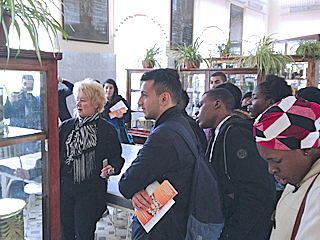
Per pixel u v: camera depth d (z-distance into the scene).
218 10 8.52
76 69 5.02
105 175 2.11
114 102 4.15
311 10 10.59
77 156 2.00
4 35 1.16
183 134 1.38
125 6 5.96
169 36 6.99
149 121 5.00
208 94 1.79
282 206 0.85
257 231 1.33
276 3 11.27
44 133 1.26
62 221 2.05
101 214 2.16
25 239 1.22
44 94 1.24
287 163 0.77
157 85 1.45
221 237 1.44
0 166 1.10
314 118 0.74
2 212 1.11
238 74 4.64
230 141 1.43
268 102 2.01
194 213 1.36
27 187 1.22
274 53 4.61
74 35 4.99
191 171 1.38
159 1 6.64
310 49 4.40
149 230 1.37
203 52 7.99
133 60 6.33
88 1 5.16
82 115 2.07
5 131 1.10
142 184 1.34
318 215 0.67
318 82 4.70
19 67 1.12
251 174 1.33
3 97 1.08
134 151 3.35
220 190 1.45
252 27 10.34
